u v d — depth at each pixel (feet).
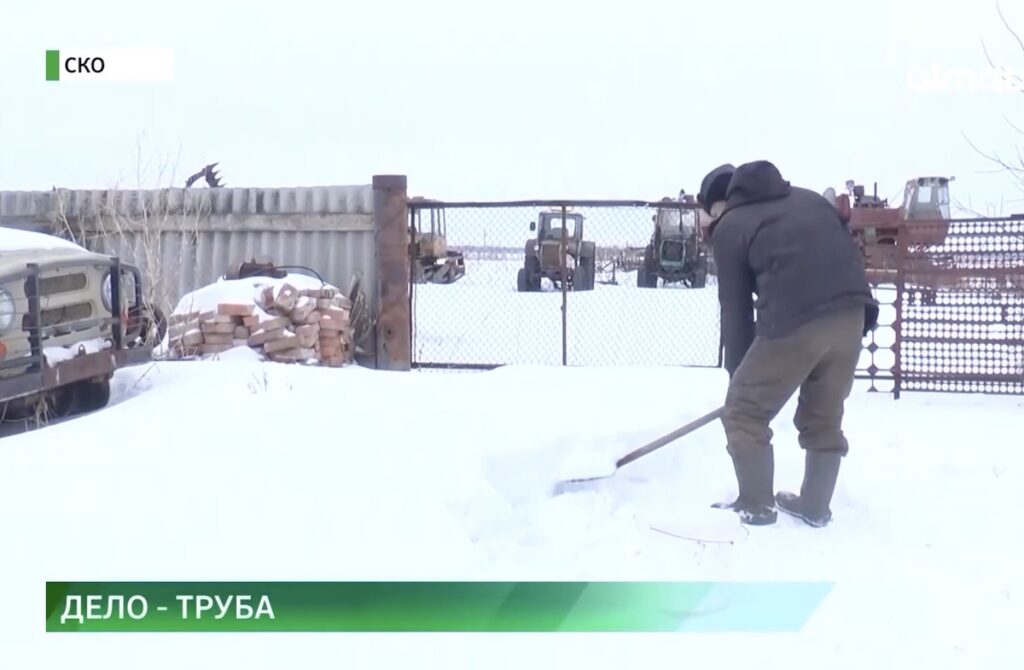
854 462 17.80
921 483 16.43
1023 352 24.36
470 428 15.93
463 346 36.29
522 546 12.84
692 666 9.48
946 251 24.66
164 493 12.00
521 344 36.78
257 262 29.60
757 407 14.23
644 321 43.52
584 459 15.72
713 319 43.45
